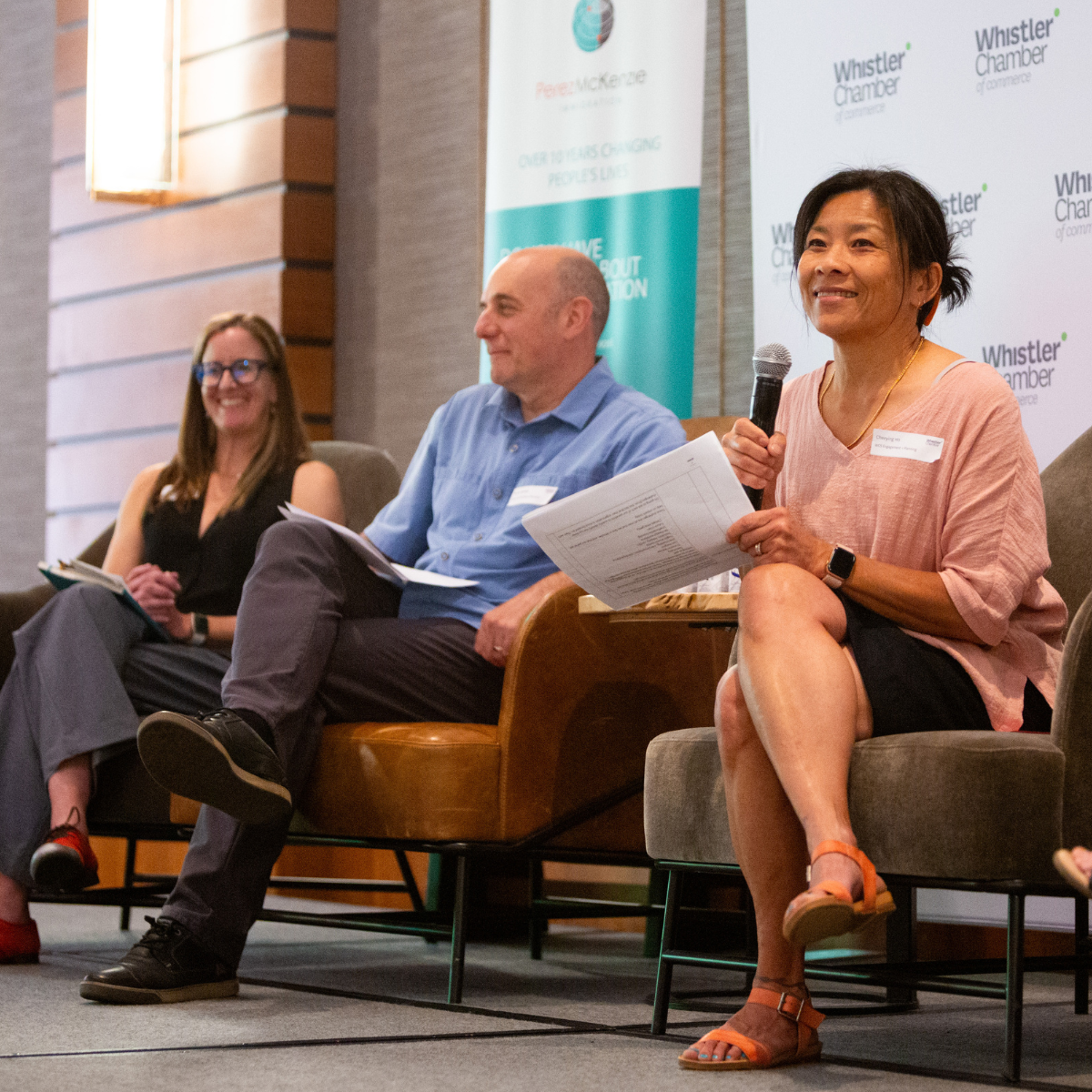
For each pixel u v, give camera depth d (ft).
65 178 24.22
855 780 8.11
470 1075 7.98
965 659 8.59
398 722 11.48
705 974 13.12
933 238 9.21
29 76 26.53
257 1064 8.24
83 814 12.16
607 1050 8.81
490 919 14.08
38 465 26.16
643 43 16.44
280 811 10.26
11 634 13.52
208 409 14.65
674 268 16.15
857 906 7.52
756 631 8.25
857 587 8.52
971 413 8.96
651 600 10.09
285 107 20.76
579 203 16.76
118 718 12.19
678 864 9.28
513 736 10.66
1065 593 10.05
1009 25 13.56
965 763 7.75
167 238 22.29
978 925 13.50
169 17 22.00
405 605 12.44
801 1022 8.45
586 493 8.50
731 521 8.42
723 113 16.57
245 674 10.80
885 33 14.32
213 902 10.61
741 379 16.26
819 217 9.30
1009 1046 7.89
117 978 10.29
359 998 10.87
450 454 13.15
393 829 10.59
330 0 21.08
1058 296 13.21
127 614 12.80
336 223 21.13
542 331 12.55
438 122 19.76
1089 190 13.07
